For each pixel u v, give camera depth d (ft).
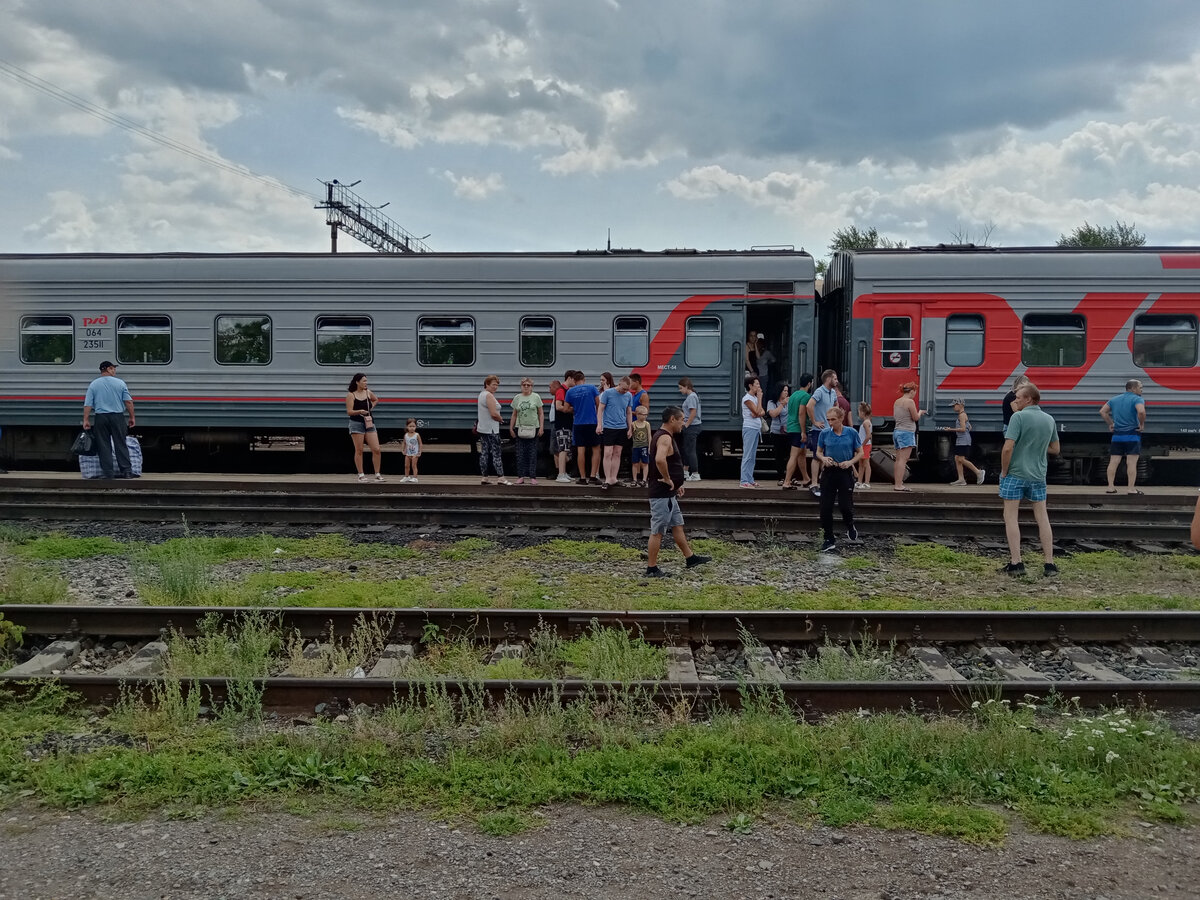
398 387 53.21
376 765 14.85
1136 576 30.09
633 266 51.96
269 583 27.76
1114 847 12.88
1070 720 16.93
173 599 25.09
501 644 21.56
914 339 50.78
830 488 33.19
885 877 12.11
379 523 37.60
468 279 52.65
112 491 41.22
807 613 22.22
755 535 35.86
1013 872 12.21
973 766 14.89
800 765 14.98
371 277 52.95
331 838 12.96
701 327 52.08
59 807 13.76
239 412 53.93
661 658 20.40
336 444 58.80
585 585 27.91
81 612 21.88
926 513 38.75
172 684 17.49
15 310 54.49
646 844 12.91
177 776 14.38
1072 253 50.39
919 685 18.06
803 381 47.55
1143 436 51.78
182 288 53.67
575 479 49.19
